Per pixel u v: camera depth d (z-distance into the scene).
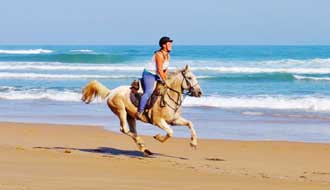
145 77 12.84
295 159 13.57
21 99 27.86
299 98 26.30
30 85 34.38
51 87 32.84
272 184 10.20
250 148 15.06
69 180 9.92
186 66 12.73
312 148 15.05
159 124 12.82
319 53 74.75
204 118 21.19
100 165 11.92
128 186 9.53
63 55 57.62
